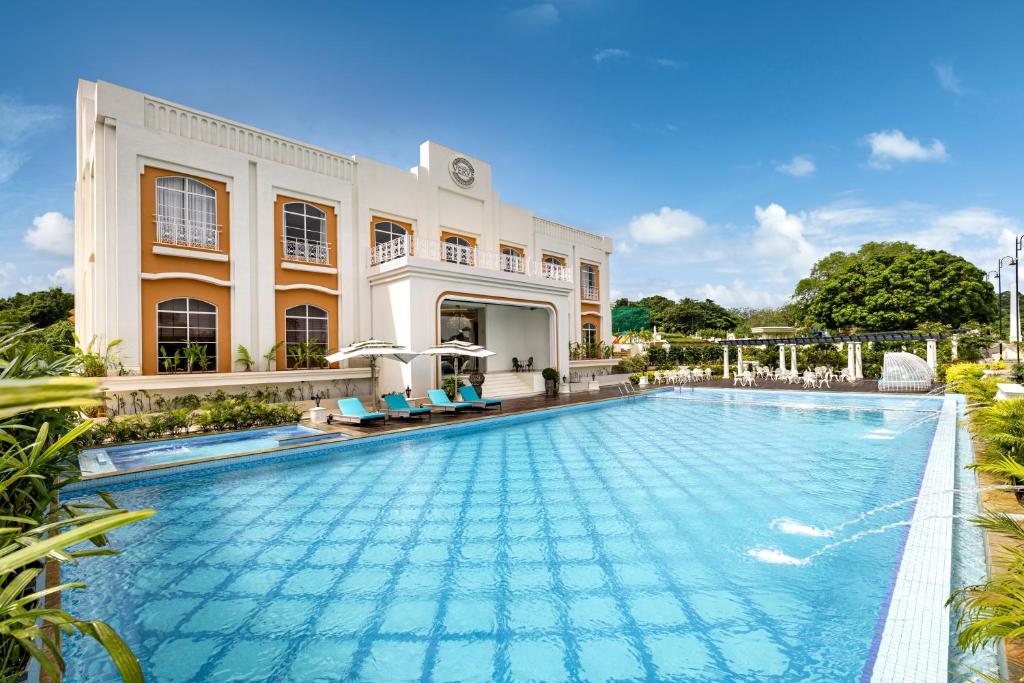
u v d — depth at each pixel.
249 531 5.62
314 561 4.84
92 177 14.24
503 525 5.73
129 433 9.45
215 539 5.39
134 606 4.05
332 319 15.88
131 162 12.18
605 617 3.79
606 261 27.94
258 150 14.48
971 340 23.64
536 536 5.40
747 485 7.17
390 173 17.30
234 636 3.63
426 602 4.06
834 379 23.08
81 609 4.01
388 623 3.77
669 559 4.75
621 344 30.83
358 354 12.19
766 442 10.39
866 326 33.50
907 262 32.50
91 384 0.91
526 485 7.33
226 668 3.28
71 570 4.67
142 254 12.41
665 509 6.18
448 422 11.91
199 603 4.09
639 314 53.66
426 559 4.86
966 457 7.80
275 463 8.73
